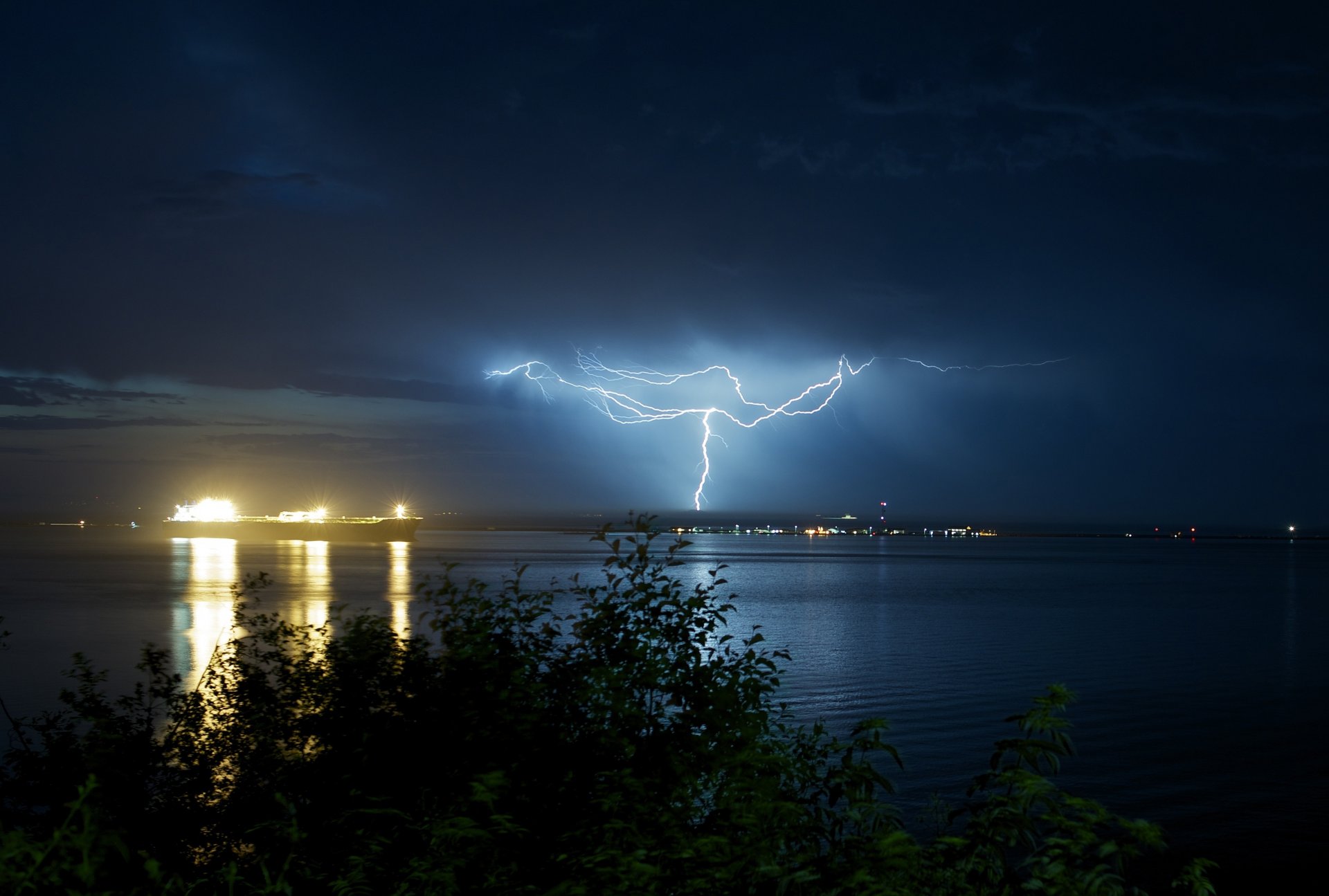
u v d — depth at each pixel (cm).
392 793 680
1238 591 9406
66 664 3919
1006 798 556
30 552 18662
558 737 681
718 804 618
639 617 746
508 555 17588
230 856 752
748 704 700
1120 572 13325
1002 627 5822
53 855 487
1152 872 1652
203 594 8269
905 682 3584
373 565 13538
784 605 7419
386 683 758
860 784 608
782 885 501
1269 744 2589
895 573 12644
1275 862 1691
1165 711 3078
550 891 514
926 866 548
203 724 867
